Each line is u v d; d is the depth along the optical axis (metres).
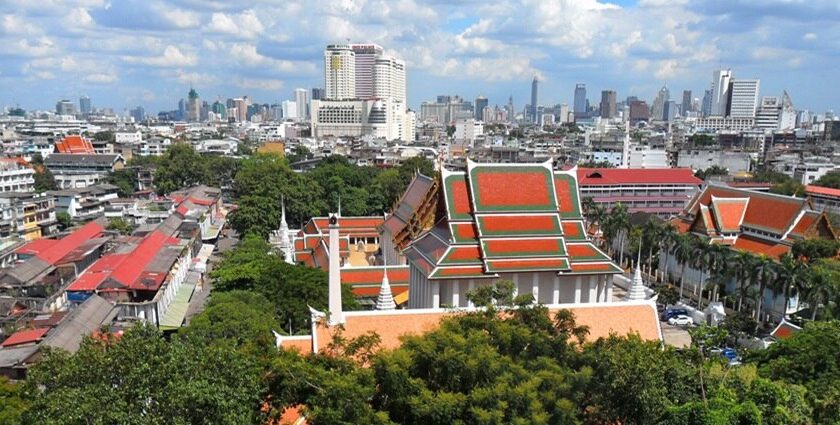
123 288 76.44
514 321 34.62
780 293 73.19
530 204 60.09
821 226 88.25
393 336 41.84
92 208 146.00
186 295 88.69
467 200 59.88
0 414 36.53
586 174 140.75
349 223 102.50
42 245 101.19
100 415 26.34
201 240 123.44
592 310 45.88
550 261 58.22
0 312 74.94
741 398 34.50
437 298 57.44
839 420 33.53
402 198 95.94
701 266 84.69
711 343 40.62
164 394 27.86
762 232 93.50
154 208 141.50
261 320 58.00
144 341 32.06
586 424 32.72
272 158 192.62
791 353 46.50
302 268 73.31
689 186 140.62
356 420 27.86
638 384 31.39
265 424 32.25
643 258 104.94
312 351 38.06
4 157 166.88
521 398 27.95
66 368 30.97
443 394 28.48
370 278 74.50
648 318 46.44
